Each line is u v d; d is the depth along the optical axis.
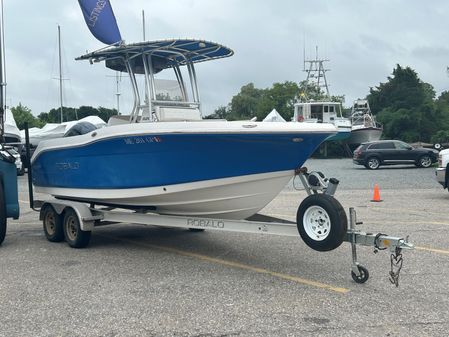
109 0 7.95
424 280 5.79
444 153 13.72
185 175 6.74
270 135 5.97
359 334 4.28
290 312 4.84
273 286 5.68
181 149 6.54
